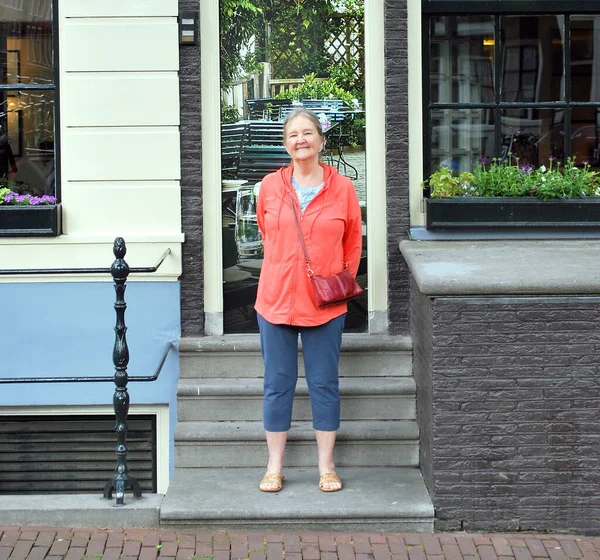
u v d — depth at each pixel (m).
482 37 5.51
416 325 5.07
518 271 4.51
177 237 5.22
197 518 4.45
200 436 4.95
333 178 4.68
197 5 5.18
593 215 5.26
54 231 5.16
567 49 5.51
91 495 4.66
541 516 4.48
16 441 5.39
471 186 5.38
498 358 4.42
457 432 4.46
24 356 5.25
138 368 5.29
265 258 4.71
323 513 4.44
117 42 5.18
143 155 5.22
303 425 5.09
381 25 5.34
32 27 5.30
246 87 5.54
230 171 5.56
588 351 4.41
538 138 5.56
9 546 4.28
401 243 5.21
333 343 4.65
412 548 4.32
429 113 5.48
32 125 5.34
